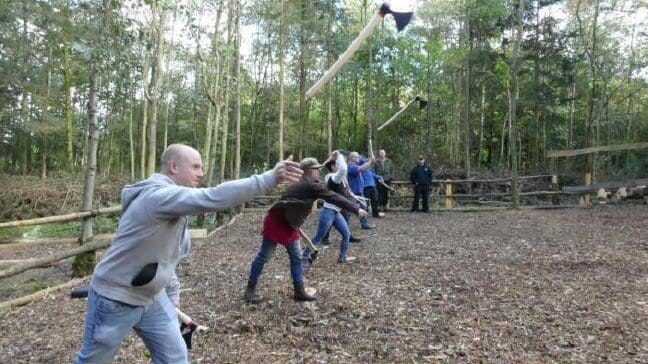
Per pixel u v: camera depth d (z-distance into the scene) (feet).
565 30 65.98
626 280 17.62
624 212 38.75
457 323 13.62
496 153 94.27
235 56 48.06
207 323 14.02
